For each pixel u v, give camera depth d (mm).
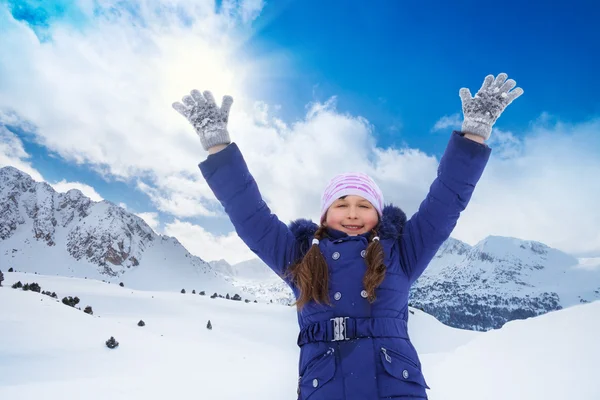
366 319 2221
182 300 73250
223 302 75562
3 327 25453
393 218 2527
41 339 24953
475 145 2318
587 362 5145
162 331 50500
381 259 2293
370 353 2129
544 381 4781
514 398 4625
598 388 4434
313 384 2109
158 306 67188
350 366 2102
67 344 25031
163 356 26875
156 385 8508
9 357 21453
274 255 2537
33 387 8812
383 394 2045
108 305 65438
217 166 2471
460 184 2336
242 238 2586
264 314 69000
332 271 2354
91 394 8078
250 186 2516
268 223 2553
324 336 2217
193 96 2611
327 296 2279
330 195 2637
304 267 2332
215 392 7453
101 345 26531
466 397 4809
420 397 2090
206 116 2555
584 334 6020
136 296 72312
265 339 53781
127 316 59219
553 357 5500
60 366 21484
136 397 7605
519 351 6184
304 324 2416
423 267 2428
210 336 50625
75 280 83438
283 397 6945
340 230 2572
